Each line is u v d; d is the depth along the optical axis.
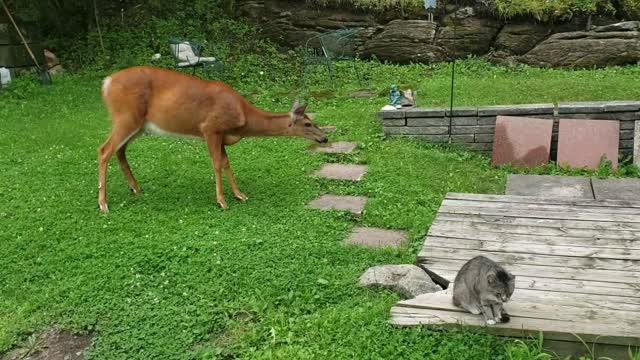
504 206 5.59
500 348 3.65
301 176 7.14
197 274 4.82
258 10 14.21
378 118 8.99
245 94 11.29
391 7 13.05
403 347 3.74
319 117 9.54
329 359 3.75
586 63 11.74
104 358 4.04
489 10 12.37
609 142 7.46
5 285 4.92
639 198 6.25
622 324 3.62
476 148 8.10
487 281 3.60
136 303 4.54
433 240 4.95
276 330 4.07
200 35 13.71
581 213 5.36
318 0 13.52
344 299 4.43
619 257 4.50
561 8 11.91
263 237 5.42
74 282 4.83
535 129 7.66
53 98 11.04
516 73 11.66
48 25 13.98
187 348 4.06
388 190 6.62
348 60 12.91
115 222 5.86
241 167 7.45
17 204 6.33
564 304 3.88
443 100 9.58
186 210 6.12
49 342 4.29
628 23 11.59
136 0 14.95
